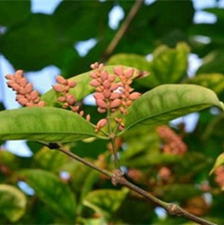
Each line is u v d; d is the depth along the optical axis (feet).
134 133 4.81
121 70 2.91
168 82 4.92
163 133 4.76
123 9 6.25
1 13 6.05
